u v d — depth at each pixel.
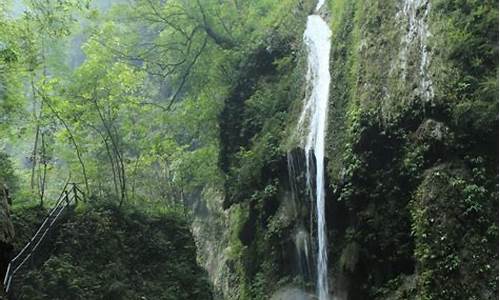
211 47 20.27
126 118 19.19
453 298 9.79
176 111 20.81
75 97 16.27
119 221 15.41
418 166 11.37
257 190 16.86
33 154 18.75
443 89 11.07
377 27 13.66
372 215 12.30
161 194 22.88
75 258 13.62
